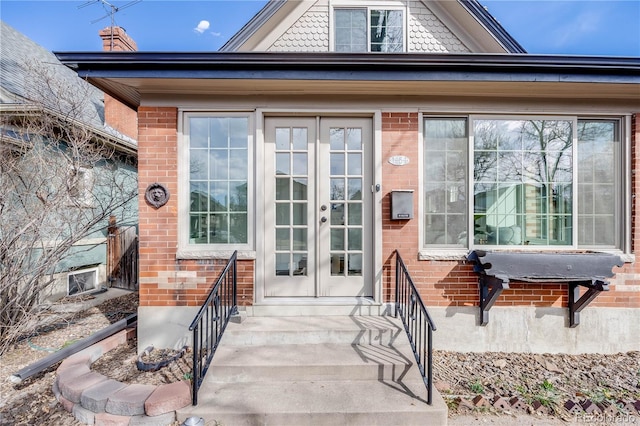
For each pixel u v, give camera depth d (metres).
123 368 3.11
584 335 3.68
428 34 4.78
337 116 3.76
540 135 3.81
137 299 5.75
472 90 3.55
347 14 4.77
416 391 2.61
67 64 3.06
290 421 2.36
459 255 3.65
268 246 3.74
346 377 2.76
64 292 5.53
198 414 2.35
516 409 2.62
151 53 3.04
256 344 3.14
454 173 3.80
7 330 3.63
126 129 7.96
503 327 3.68
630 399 2.77
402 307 3.54
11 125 4.30
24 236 3.77
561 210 3.80
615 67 3.10
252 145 3.69
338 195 3.79
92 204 4.99
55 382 2.76
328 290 3.76
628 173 3.71
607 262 3.26
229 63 3.10
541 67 3.13
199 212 3.74
